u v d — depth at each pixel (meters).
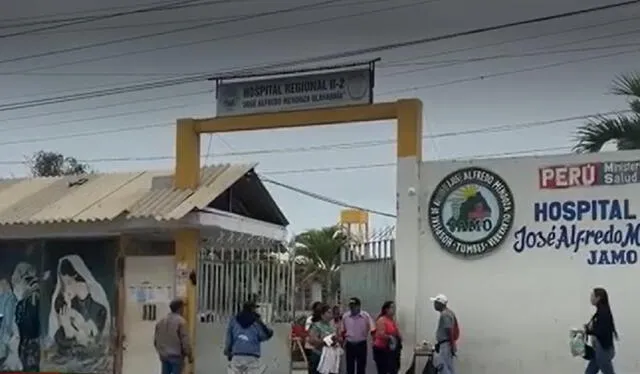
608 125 22.64
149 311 21.05
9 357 22.50
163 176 22.38
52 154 49.62
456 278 19.25
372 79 20.08
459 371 18.92
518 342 18.66
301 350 22.78
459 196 19.41
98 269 21.69
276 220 23.94
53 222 21.30
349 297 22.75
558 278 18.55
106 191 22.58
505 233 18.98
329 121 20.36
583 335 17.42
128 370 21.09
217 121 21.41
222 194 22.28
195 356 20.48
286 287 21.02
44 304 22.22
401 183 19.80
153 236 21.70
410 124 19.75
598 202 18.42
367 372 20.12
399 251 19.67
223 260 21.27
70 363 21.73
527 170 18.98
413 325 19.36
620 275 18.16
